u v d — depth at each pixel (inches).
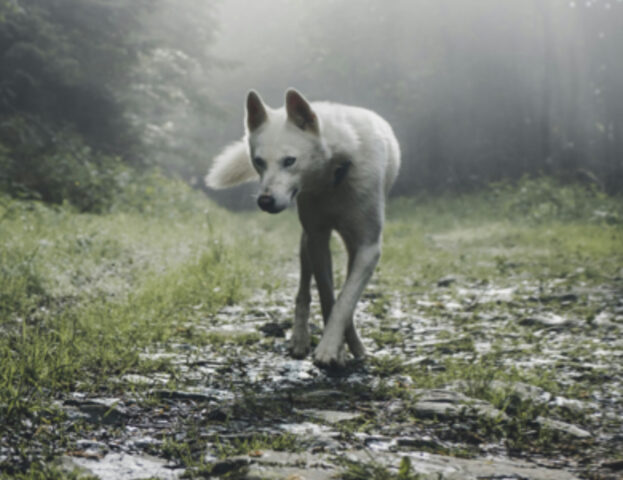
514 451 108.7
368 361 162.9
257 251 398.9
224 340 179.8
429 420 120.7
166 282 241.3
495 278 310.8
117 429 109.9
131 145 807.1
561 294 255.6
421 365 161.0
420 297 263.0
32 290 221.5
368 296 263.0
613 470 100.5
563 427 116.7
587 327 202.8
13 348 151.9
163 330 180.4
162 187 643.5
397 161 179.6
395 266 347.6
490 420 118.3
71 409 116.9
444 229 646.5
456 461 100.6
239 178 168.7
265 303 241.1
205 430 111.6
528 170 1039.6
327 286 165.3
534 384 142.7
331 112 155.9
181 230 453.4
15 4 581.9
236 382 142.7
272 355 168.9
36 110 672.4
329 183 152.8
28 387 123.6
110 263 283.7
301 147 145.1
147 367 147.5
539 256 376.5
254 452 98.8
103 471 92.9
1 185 471.2
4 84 630.5
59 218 388.5
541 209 603.8
